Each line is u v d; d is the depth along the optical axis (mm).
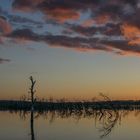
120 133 47312
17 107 132250
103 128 53844
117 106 110750
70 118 78812
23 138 42281
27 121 68125
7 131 49312
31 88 74188
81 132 48438
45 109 122938
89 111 103875
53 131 49688
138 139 41562
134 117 81625
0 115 88750
